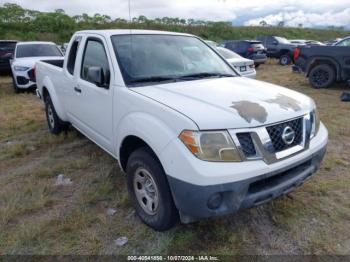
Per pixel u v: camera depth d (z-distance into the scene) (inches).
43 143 202.8
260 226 113.2
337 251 101.5
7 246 104.8
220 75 143.6
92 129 152.1
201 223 113.7
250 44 668.1
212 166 86.7
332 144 192.9
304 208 123.6
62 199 133.5
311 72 385.7
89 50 150.9
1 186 146.6
